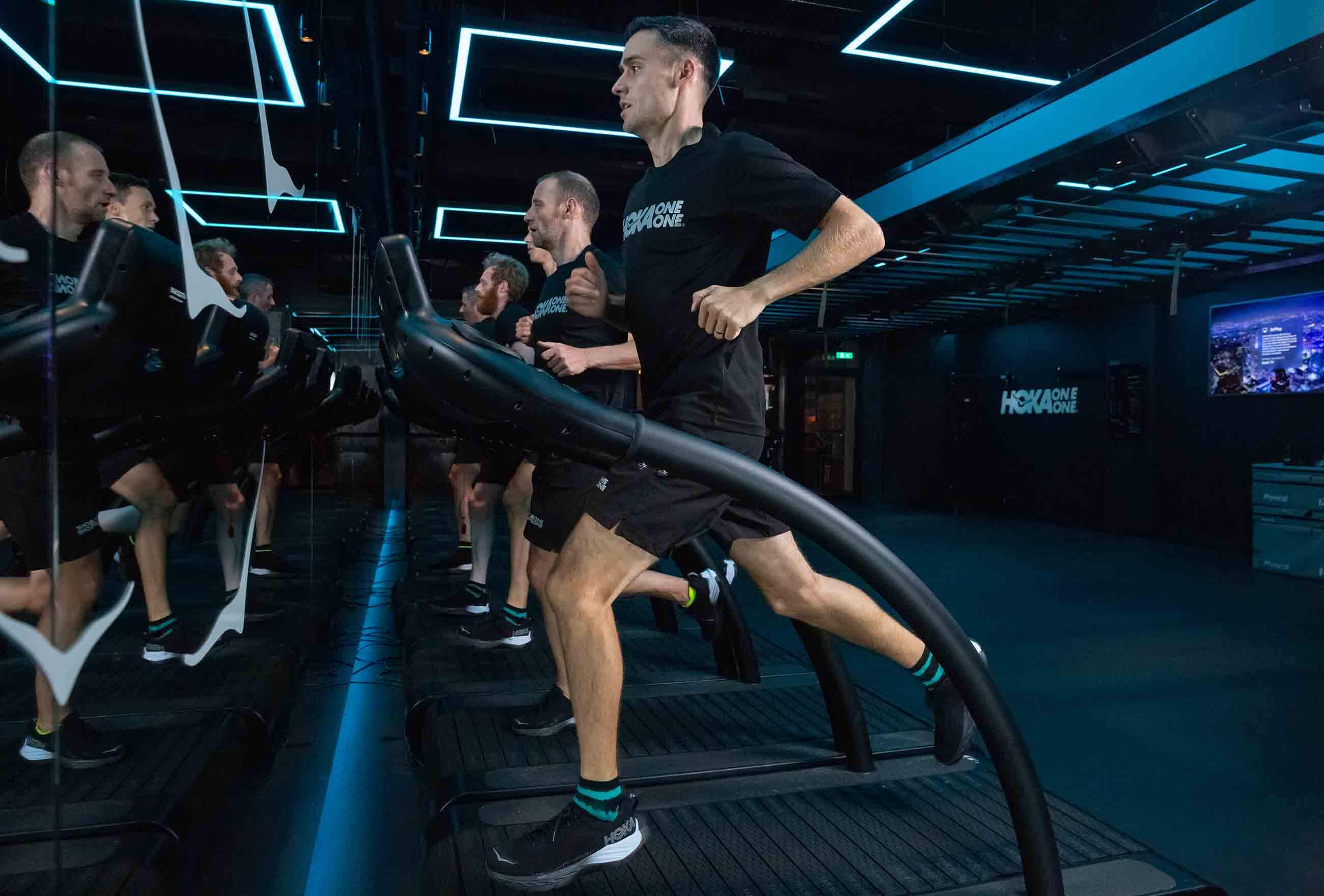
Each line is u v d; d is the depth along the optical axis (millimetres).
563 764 1783
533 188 7750
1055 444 8758
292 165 3447
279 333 2113
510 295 3264
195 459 1943
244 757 1764
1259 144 3676
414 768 2225
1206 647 3580
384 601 4672
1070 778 2152
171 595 1999
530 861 1240
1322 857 1728
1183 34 3402
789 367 11312
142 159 1164
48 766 1379
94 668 1950
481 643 2859
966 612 4297
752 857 1415
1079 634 3822
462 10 4230
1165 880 1363
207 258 2088
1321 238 5633
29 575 843
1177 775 2172
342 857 1737
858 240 1203
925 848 1458
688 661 2770
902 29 5262
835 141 6699
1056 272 6586
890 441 11297
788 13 4883
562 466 1970
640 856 1417
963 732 1637
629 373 2445
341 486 9633
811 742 1980
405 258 1055
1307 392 6223
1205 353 7121
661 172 1426
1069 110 4016
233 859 1700
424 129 5562
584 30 4125
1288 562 5508
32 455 979
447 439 10273
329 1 3613
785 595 1509
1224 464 6945
